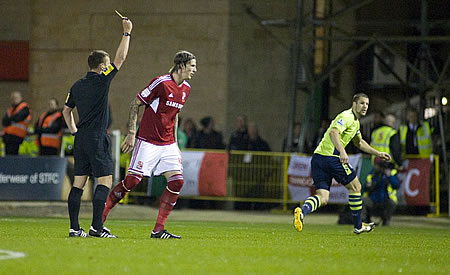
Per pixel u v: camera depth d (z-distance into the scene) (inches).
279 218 2313.0
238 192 2549.2
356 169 2421.3
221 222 2030.0
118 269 708.7
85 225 1585.9
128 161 2508.6
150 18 3467.0
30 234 1182.9
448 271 765.9
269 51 3363.7
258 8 3368.6
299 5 2689.5
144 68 3464.6
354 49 3329.2
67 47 3508.9
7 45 3523.6
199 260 802.2
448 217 2498.8
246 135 2741.1
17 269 688.4
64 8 3516.2
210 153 2549.2
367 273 727.1
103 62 1112.8
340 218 2054.6
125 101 3469.5
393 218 2427.4
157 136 1138.7
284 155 2573.8
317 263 807.1
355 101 1374.3
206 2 3417.8
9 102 3523.6
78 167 1119.6
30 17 3526.1
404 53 3289.9
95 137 1102.4
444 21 3230.8
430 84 2819.9
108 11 3491.6
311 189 2544.3
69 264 737.6
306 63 2805.1
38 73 3516.2
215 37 3405.5
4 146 2605.8
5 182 2337.6
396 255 941.2
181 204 2593.5
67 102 1119.0
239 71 3383.4
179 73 1131.9
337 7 3341.5
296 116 3346.5
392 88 3316.9
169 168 1147.9
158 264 756.0
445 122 2942.9
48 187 2340.1
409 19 3314.5
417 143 2506.2
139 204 2564.0
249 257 851.4
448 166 2751.0
